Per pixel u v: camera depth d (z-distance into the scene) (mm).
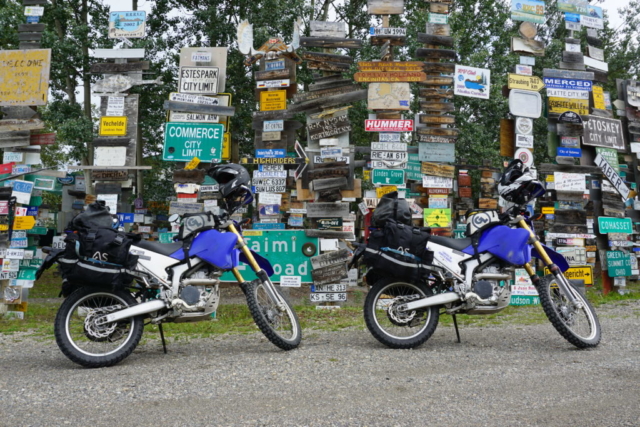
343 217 8570
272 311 5426
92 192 18859
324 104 8711
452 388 4008
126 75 8617
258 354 5223
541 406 3598
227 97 8359
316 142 8781
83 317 5148
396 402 3699
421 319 5523
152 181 22172
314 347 5504
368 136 20859
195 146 8258
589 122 9734
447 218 9070
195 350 5551
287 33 19125
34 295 12992
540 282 5492
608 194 9977
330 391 3959
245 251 5500
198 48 8391
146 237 17250
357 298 10359
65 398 3859
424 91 9172
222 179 5688
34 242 8633
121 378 4395
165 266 5137
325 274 8531
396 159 8844
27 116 8586
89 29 18328
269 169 8930
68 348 4723
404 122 8742
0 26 16781
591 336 5426
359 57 19641
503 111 20641
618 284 9922
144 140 21875
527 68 9508
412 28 19250
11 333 6805
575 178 9641
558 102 9695
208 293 5238
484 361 4844
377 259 5355
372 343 5719
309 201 8711
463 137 19578
